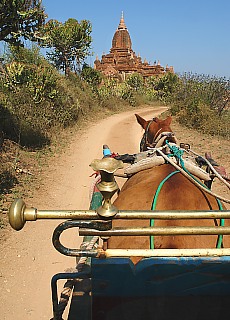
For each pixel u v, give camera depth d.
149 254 2.03
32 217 1.89
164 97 49.38
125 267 2.12
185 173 3.07
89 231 1.97
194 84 25.61
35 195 8.35
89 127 20.41
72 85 26.33
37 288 4.95
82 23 31.72
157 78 56.94
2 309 4.50
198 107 20.50
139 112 34.38
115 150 14.38
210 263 2.13
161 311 2.20
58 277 2.53
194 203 2.72
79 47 31.83
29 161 11.01
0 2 9.51
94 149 14.23
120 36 65.25
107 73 58.31
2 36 10.38
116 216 1.92
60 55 31.59
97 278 2.15
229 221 2.79
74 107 20.59
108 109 32.81
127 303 2.19
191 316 2.20
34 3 10.30
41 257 5.70
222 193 8.62
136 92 45.03
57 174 10.25
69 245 6.14
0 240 6.05
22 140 12.73
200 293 2.18
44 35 11.01
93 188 3.87
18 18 10.03
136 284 2.16
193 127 19.91
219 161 11.89
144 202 2.82
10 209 1.85
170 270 2.14
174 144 3.70
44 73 15.46
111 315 2.21
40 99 15.09
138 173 3.54
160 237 2.48
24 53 16.97
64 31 30.53
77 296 2.71
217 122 19.08
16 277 5.15
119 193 3.57
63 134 16.48
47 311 4.51
